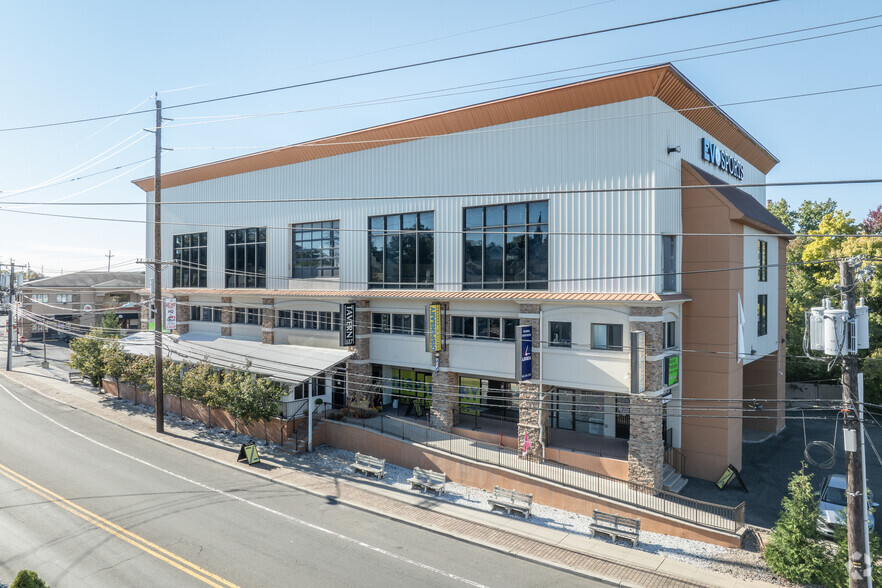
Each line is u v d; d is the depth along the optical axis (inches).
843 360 493.0
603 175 869.2
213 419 1184.2
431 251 1061.8
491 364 983.6
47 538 641.6
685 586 587.8
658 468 820.0
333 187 1205.7
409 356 1093.8
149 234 1632.6
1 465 892.6
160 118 1131.3
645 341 826.8
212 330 1469.0
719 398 902.4
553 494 815.7
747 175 1262.3
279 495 815.7
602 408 968.9
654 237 826.8
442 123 1021.8
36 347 2361.0
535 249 943.7
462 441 979.9
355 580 570.9
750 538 703.1
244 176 1379.2
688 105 911.0
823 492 770.8
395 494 839.1
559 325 912.9
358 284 1167.0
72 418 1234.6
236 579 561.9
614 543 692.7
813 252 1598.2
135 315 2664.9
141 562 591.2
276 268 1314.0
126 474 876.6
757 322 1088.8
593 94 863.7
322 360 1110.4
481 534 705.0
